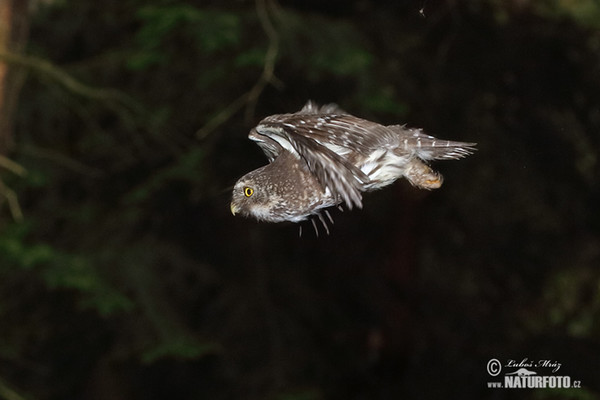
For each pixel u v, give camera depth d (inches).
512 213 660.7
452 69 625.0
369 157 237.9
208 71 561.9
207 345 596.1
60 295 630.5
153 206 635.5
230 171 619.8
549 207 665.6
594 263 701.9
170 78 596.7
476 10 620.7
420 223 668.1
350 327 682.8
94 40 657.0
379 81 566.6
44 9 656.4
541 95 641.6
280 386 635.5
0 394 532.7
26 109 609.6
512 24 626.8
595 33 634.8
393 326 677.9
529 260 689.0
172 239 644.7
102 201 633.6
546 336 679.7
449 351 682.2
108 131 618.2
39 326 641.6
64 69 596.1
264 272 668.1
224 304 652.7
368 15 618.2
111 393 663.8
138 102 591.8
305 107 260.5
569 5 638.5
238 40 529.3
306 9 625.9
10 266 570.6
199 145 597.9
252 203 251.0
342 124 221.6
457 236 681.0
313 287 685.9
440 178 246.5
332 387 660.1
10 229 587.8
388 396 669.9
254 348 649.6
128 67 551.5
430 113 609.6
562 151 650.8
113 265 606.2
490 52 627.5
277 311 661.9
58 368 663.8
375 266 682.2
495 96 639.8
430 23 611.8
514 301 700.7
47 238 620.1
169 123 598.5
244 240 665.0
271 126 223.0
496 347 679.1
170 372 673.0
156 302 608.7
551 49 633.6
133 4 574.2
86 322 639.1
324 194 247.0
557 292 716.7
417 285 682.2
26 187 614.9
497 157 637.9
